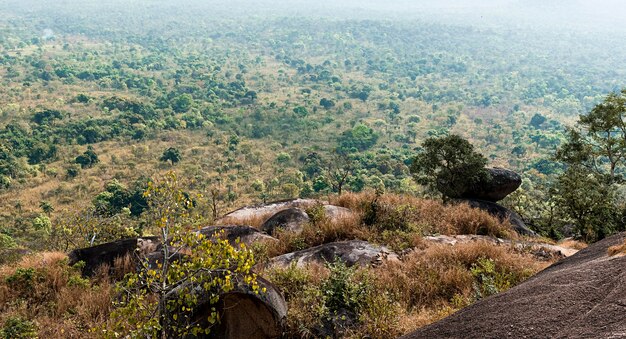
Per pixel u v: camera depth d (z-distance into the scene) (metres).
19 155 103.00
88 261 11.35
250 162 117.12
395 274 9.27
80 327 8.27
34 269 10.51
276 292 6.60
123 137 126.19
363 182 90.81
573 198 20.14
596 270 3.62
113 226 27.25
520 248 11.32
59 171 96.94
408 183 92.12
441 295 8.66
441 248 10.45
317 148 140.50
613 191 22.72
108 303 9.09
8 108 138.25
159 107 168.62
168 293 5.82
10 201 80.38
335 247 10.71
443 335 3.98
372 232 12.32
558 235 22.83
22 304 9.40
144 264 6.15
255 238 12.17
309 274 9.05
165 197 5.88
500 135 173.62
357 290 8.20
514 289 4.20
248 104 193.88
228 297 6.14
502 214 18.83
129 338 5.71
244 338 6.20
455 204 16.95
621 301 3.01
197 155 118.69
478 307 4.16
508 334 3.34
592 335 2.84
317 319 7.44
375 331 7.07
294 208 14.21
